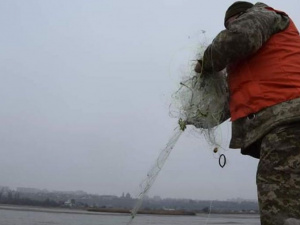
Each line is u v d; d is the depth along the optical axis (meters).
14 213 40.91
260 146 2.24
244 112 2.28
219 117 2.76
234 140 2.37
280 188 2.02
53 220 28.86
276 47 2.29
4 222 23.14
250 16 2.28
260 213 2.09
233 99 2.39
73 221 27.58
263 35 2.26
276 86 2.20
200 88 2.77
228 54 2.29
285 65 2.23
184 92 2.80
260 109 2.20
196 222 31.67
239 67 2.37
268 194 2.05
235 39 2.23
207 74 2.70
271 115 2.14
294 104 2.10
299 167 2.00
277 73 2.22
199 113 2.76
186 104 2.78
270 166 2.08
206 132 2.79
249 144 2.23
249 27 2.23
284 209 1.99
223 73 2.75
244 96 2.30
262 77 2.25
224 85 2.76
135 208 2.64
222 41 2.28
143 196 2.65
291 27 2.39
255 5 2.48
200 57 2.80
